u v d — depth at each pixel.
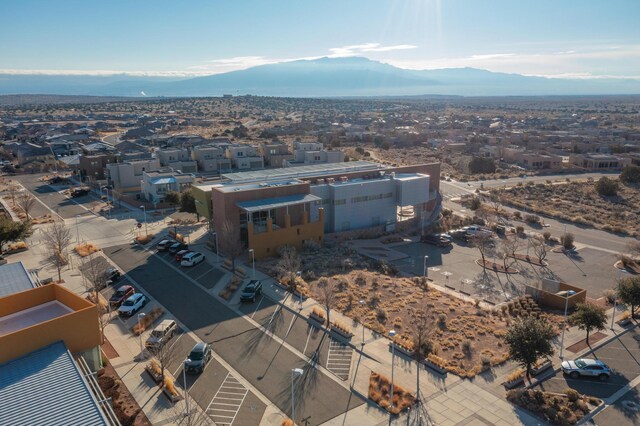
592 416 30.50
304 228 65.94
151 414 30.11
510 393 32.28
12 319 31.66
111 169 105.50
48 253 61.69
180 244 64.62
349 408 30.98
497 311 47.50
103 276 49.53
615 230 80.31
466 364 36.78
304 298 48.94
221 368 35.84
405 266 62.53
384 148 182.62
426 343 38.00
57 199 100.19
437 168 90.12
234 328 42.56
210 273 56.62
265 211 63.81
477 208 94.38
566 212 93.25
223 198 60.94
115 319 44.28
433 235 74.50
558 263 64.56
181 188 99.44
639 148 165.00
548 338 34.03
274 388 33.19
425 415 30.30
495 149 160.75
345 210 75.19
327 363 36.56
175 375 34.78
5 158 156.38
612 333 42.78
